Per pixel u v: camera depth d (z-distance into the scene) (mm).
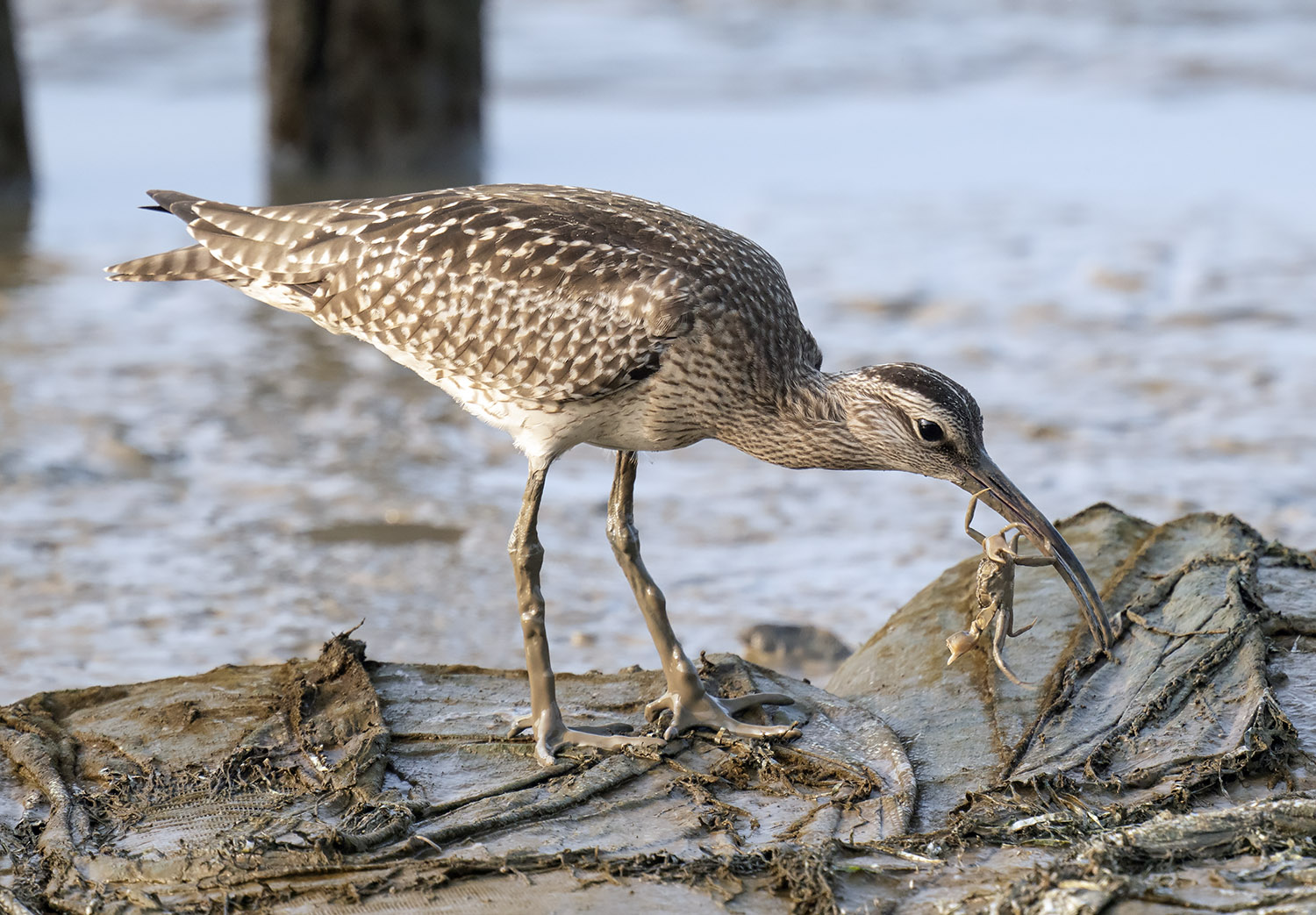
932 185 25156
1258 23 36375
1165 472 14273
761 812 8164
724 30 36688
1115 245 21484
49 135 28344
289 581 12352
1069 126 29203
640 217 9531
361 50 25500
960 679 9297
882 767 8477
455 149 26438
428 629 11562
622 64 34188
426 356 9570
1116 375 16734
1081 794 8102
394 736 8891
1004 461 14555
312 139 25891
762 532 13539
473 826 7906
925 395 9031
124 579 12320
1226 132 28516
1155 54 34250
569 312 9188
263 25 26047
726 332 9227
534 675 8891
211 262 10062
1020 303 19094
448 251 9367
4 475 14125
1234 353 17375
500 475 14641
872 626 11703
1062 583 9992
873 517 13891
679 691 9023
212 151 27297
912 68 33781
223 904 7285
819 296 19375
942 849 7613
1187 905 6820
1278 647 9258
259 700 9180
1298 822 7441
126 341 17875
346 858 7613
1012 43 35406
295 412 15930
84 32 35031
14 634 11352
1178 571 9867
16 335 17781
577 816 8133
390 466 14680
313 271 9703
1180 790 7922
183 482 14250
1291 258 20828
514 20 37469
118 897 7371
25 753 8594
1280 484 13953
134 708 9109
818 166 26453
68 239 21719
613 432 9523
